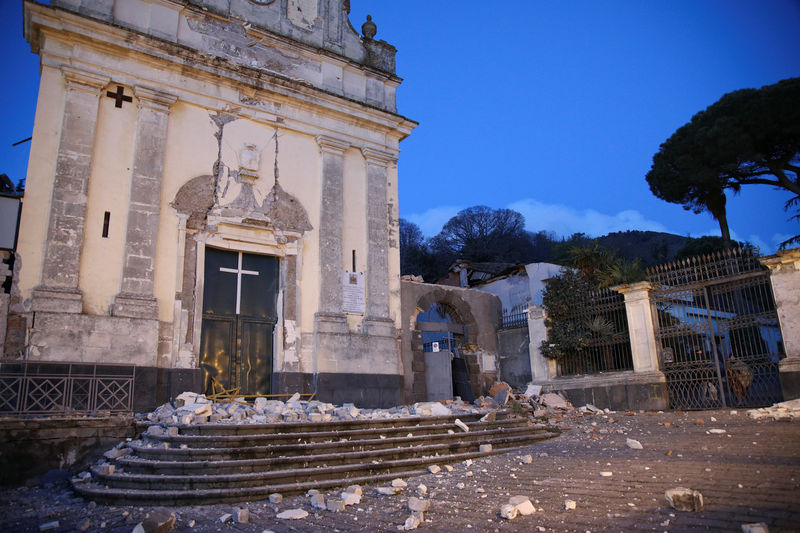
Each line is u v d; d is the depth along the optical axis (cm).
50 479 850
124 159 1223
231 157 1380
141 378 1119
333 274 1466
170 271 1241
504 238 5900
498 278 2542
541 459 878
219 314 1321
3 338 1017
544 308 1684
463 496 667
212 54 1370
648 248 6047
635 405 1395
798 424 916
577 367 1596
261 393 1338
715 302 1375
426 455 938
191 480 711
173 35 1337
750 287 1281
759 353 1277
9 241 1066
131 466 764
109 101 1230
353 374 1420
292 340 1376
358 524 570
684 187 2816
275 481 751
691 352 1447
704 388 1309
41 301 1056
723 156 2531
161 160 1258
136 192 1212
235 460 773
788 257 1184
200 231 1307
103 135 1205
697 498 496
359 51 1711
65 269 1097
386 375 1479
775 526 430
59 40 1184
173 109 1316
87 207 1155
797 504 482
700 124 2658
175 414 951
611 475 689
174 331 1213
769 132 2412
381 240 1584
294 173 1477
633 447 880
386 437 969
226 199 1352
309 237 1465
